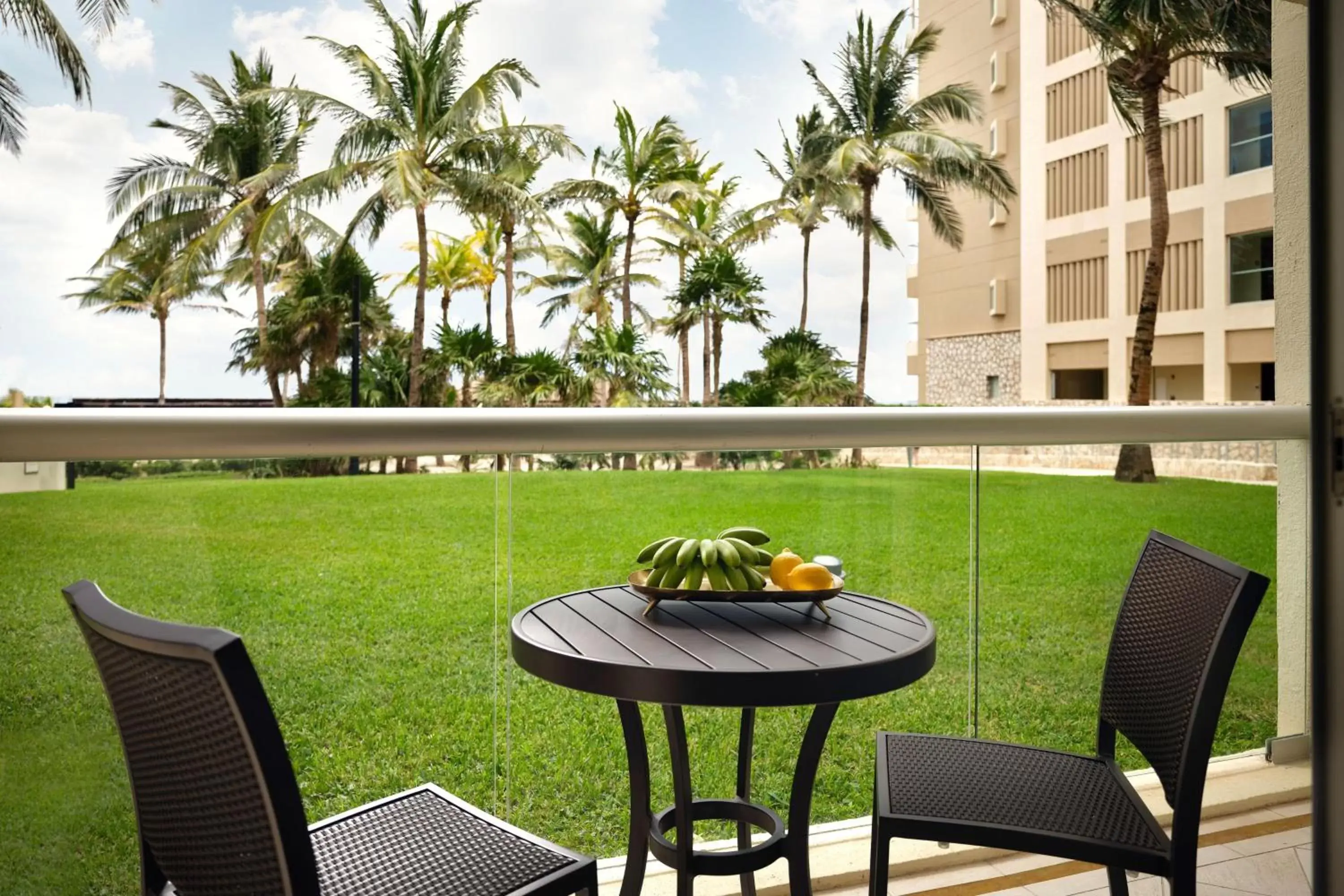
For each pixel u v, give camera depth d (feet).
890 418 6.59
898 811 4.73
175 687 2.85
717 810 5.75
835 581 5.25
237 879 2.93
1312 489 5.46
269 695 5.39
